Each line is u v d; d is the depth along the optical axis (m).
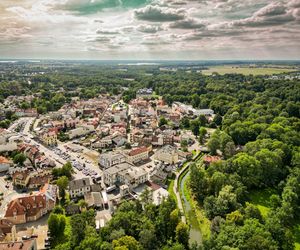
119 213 138.25
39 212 154.38
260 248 114.06
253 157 192.62
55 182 190.88
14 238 132.88
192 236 146.50
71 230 130.88
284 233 131.62
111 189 183.38
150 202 156.25
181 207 169.25
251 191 186.12
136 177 187.00
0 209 160.12
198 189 180.50
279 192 183.62
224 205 153.50
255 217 144.12
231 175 179.25
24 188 185.38
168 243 131.75
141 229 131.50
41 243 133.38
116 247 111.12
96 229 137.88
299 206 166.00
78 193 175.25
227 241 123.00
